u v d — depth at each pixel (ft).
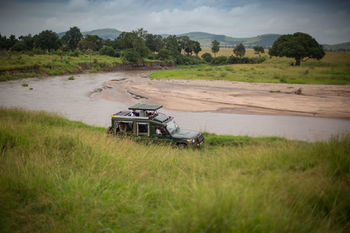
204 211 11.09
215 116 76.23
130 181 17.80
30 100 101.09
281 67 262.88
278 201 13.58
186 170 22.25
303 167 20.44
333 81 150.41
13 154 21.39
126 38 389.80
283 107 86.94
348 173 18.29
